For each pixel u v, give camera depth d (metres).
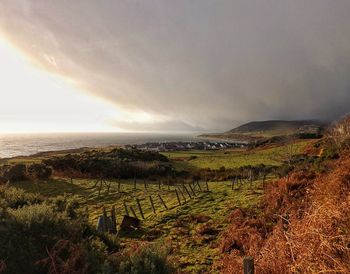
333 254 5.63
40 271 6.39
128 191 26.97
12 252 6.54
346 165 11.99
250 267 6.06
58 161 43.41
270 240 8.22
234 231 11.66
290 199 13.13
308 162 25.44
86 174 39.44
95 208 21.66
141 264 6.67
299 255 6.18
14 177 34.81
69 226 8.34
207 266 9.87
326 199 8.48
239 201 17.66
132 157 53.53
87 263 6.55
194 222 15.28
